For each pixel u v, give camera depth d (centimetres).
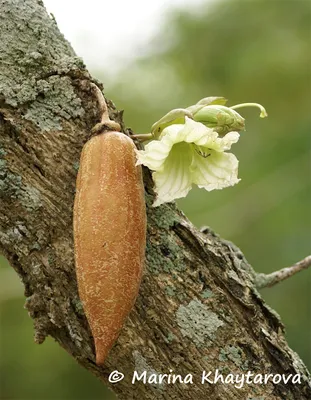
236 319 78
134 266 71
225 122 76
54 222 76
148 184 77
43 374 164
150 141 76
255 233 148
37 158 76
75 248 72
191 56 178
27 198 76
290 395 78
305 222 145
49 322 78
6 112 76
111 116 77
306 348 136
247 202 150
